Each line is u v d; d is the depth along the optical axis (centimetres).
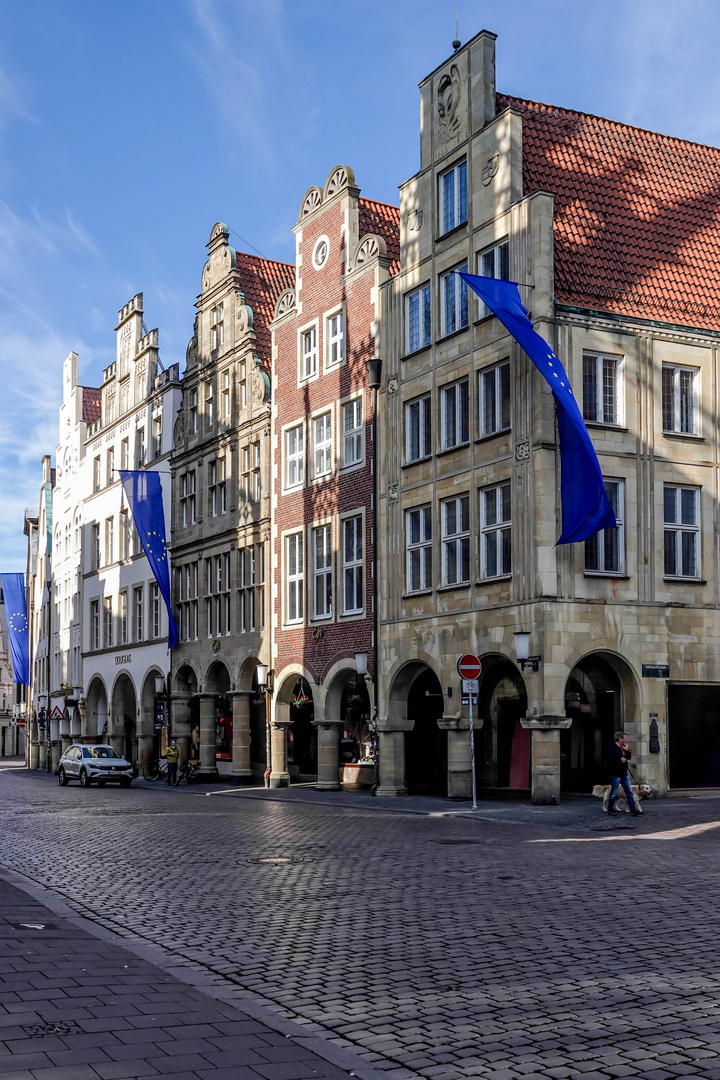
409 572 3225
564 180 3011
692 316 2998
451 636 2994
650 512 2852
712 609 2903
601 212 3020
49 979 873
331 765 3597
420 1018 796
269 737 3947
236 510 4350
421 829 2180
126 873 1609
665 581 2850
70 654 6662
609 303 2886
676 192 3206
